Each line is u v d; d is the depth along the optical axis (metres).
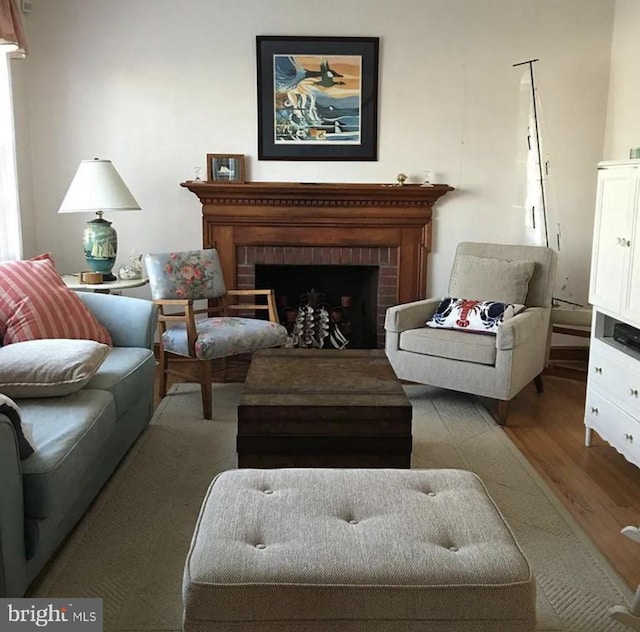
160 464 3.01
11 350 2.55
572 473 2.99
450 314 3.88
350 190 4.43
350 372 2.89
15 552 1.87
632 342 2.93
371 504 1.76
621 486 2.87
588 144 4.54
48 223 4.57
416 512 1.73
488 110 4.52
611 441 3.02
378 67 4.47
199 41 4.43
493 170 4.58
